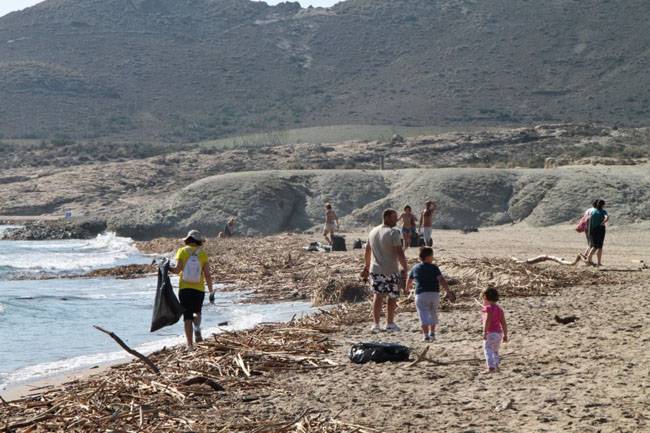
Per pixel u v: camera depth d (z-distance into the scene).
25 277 34.97
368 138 197.50
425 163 139.88
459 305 18.86
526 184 64.44
